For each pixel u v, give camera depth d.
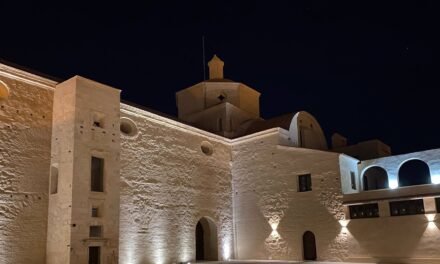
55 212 16.08
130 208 18.70
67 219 15.53
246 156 25.14
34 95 16.97
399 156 22.56
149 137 20.50
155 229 19.70
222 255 23.41
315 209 21.77
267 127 25.39
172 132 21.89
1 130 15.56
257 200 24.05
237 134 27.19
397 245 19.02
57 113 17.27
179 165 21.81
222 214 24.03
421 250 18.39
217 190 24.05
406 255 18.72
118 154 17.89
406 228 18.94
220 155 24.89
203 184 23.11
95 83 17.70
